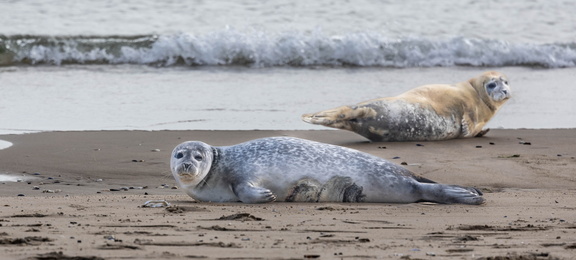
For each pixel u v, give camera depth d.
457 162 40.94
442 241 21.45
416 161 41.38
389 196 30.73
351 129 49.84
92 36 88.94
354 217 26.11
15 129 50.72
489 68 84.25
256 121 54.78
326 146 32.06
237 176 30.91
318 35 87.94
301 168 31.03
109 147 44.69
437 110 50.59
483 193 33.28
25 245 20.02
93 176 37.75
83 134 48.81
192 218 25.47
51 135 48.34
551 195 32.50
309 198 31.06
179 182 31.23
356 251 19.75
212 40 85.31
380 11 105.56
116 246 19.92
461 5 110.19
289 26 97.06
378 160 31.64
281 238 21.66
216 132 50.31
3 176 37.25
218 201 31.16
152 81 71.75
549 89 70.38
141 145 45.44
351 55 85.69
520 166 39.78
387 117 49.50
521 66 86.06
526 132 52.41
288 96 65.06
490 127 54.91
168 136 48.47
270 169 31.03
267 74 77.69
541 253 19.42
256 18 100.38
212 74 77.06
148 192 34.12
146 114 56.88
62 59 83.94
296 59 84.75
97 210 27.12
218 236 21.86
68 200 29.95
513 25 101.94
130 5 103.94
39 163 40.25
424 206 29.30
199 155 30.94
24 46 84.50
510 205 29.52
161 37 85.88
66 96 63.34
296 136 49.88
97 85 68.88
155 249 19.70
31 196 32.00
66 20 95.25
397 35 93.19
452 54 87.50
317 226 24.02
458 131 50.91
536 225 24.55
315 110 59.41
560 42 91.94
